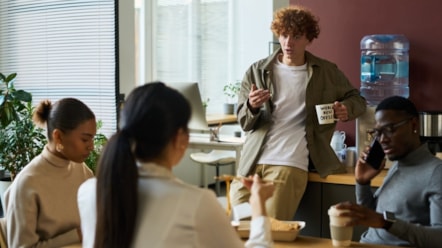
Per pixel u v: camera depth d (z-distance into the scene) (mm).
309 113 3145
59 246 2209
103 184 1339
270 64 3221
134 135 1342
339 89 3223
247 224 2209
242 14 7168
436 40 3938
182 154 1416
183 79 6695
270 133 3178
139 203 1347
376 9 4090
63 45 5250
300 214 3330
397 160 2205
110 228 1326
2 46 5664
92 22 5074
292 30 3074
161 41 6367
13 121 4570
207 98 7008
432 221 2064
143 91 1363
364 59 4098
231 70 7266
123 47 5176
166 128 1338
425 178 2117
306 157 3160
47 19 5316
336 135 3771
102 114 5117
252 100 3064
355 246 2031
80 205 1509
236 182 3182
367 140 3434
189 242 1326
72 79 5238
